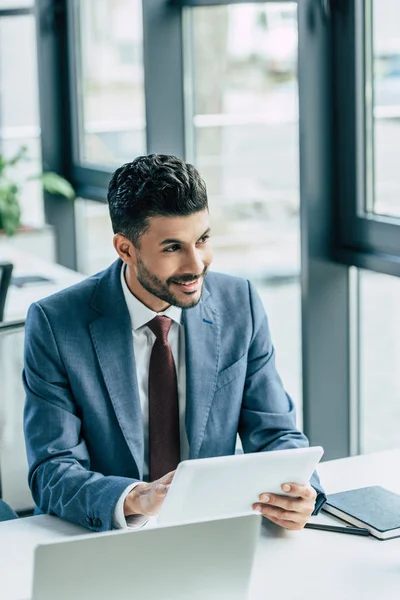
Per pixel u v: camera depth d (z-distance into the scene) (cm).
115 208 201
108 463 213
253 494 187
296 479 188
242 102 416
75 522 202
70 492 201
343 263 348
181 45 443
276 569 182
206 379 219
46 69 563
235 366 224
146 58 439
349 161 341
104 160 545
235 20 412
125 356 214
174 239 196
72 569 147
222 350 224
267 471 182
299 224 353
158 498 188
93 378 213
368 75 334
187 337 219
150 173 197
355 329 363
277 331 427
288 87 390
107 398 213
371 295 356
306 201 346
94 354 214
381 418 366
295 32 381
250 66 408
